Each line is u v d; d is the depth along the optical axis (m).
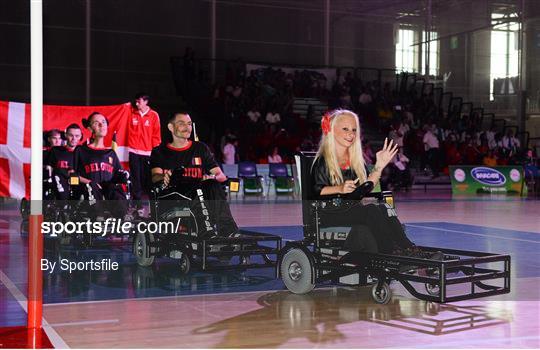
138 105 10.99
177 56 26.61
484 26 30.16
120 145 10.99
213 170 7.30
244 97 24.17
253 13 27.81
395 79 30.09
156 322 4.92
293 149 22.67
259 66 26.77
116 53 25.66
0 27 23.91
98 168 9.12
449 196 21.09
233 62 26.52
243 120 23.27
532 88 29.11
